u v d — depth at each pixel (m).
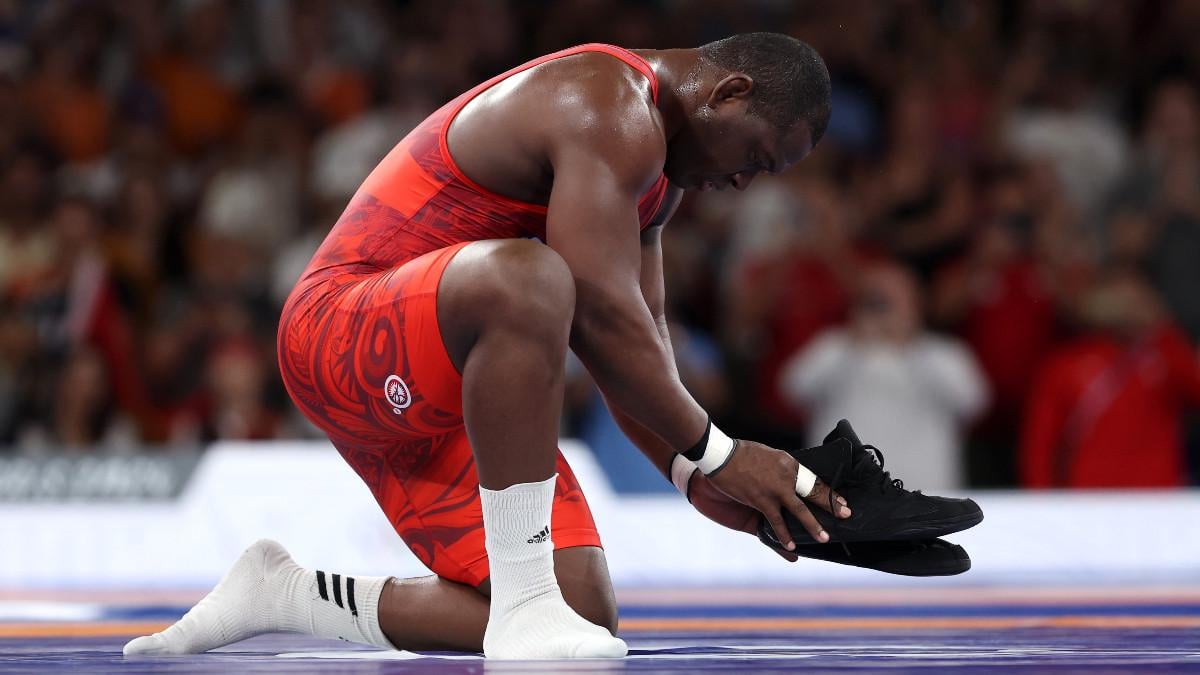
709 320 26.88
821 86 8.86
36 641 9.82
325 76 30.50
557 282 7.67
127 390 24.70
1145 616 12.11
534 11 31.81
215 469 19.52
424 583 8.88
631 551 19.25
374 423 8.58
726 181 9.16
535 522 7.95
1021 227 25.30
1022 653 8.25
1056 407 22.86
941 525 8.48
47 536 19.34
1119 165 28.50
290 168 28.98
